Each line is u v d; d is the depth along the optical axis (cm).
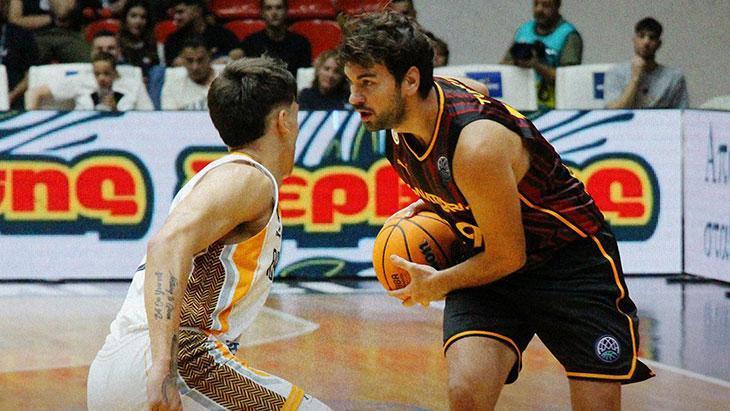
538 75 1820
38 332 1277
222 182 552
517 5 2255
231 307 580
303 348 1194
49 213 1583
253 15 2072
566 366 688
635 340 681
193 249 535
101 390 562
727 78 2294
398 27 615
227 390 565
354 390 1022
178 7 1916
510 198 627
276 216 583
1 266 1584
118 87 1761
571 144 1636
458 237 715
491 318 675
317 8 2077
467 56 2275
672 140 1650
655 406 978
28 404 973
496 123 629
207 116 1591
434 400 989
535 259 677
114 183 1586
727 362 1141
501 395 1007
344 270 1616
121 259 1595
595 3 2264
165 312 523
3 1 1928
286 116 605
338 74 1694
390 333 1273
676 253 1664
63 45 1945
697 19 2281
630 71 1833
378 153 1606
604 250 682
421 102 628
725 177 1562
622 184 1645
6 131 1566
